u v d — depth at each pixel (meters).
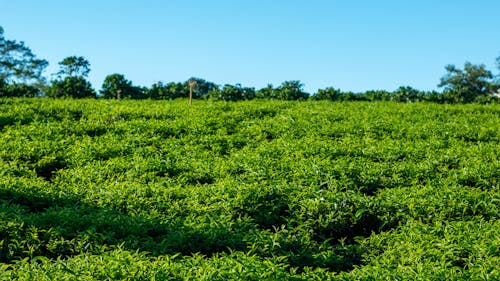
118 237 8.17
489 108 23.08
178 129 16.56
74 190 10.41
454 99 28.14
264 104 22.33
